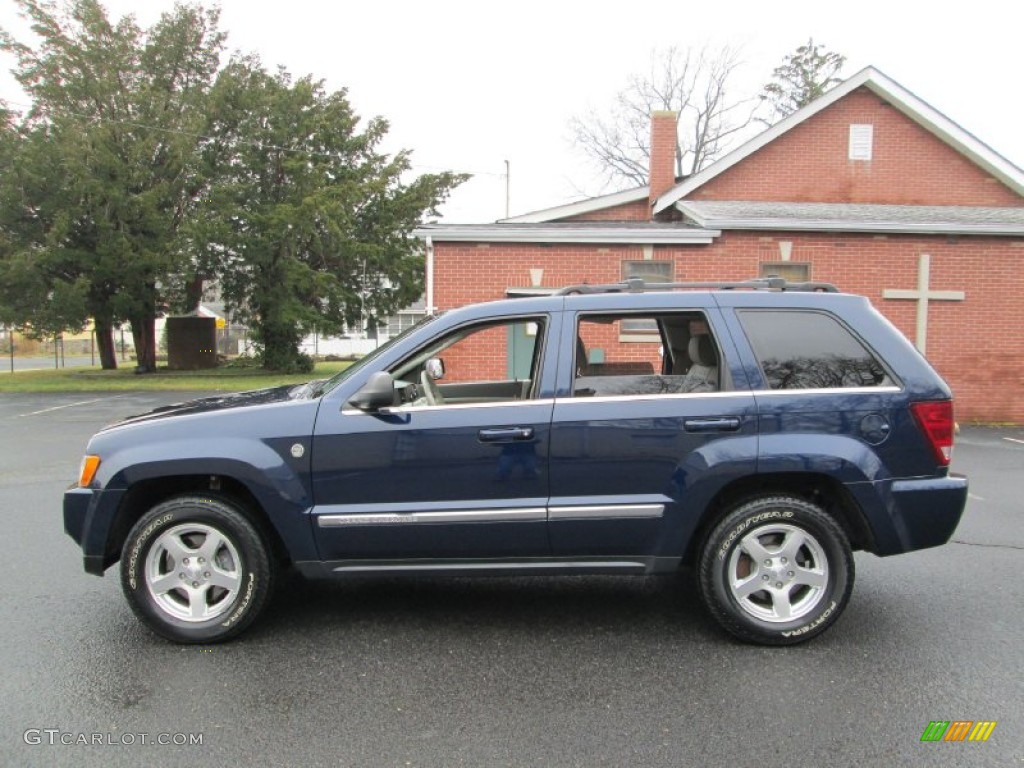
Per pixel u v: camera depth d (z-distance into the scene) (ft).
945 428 12.01
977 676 10.93
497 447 11.85
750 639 11.99
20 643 12.17
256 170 83.61
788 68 131.75
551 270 39.88
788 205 46.39
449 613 13.58
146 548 11.96
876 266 39.86
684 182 48.37
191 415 12.35
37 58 77.30
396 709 10.02
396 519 11.84
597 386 12.35
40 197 73.87
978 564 16.20
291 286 79.46
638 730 9.45
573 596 14.49
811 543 11.97
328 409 12.01
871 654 11.69
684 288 13.03
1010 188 47.73
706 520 12.30
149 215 75.61
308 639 12.39
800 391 11.98
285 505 11.84
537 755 8.89
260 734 9.39
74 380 74.54
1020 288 39.68
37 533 18.70
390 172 86.79
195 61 85.30
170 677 10.96
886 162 48.14
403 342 12.51
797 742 9.16
